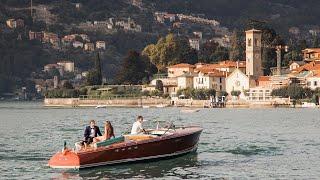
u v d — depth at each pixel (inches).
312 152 3248.0
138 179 2434.8
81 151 2598.4
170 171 2596.0
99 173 2554.1
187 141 2945.4
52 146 3700.8
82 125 6092.5
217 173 2546.8
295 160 2918.3
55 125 6151.6
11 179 2450.8
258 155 3115.2
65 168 2598.4
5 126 6058.1
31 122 6939.0
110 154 2650.1
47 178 2465.6
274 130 4931.1
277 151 3294.8
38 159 3024.1
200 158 2977.4
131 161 2728.8
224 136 4284.0
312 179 2397.9
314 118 6978.4
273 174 2513.5
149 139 2760.8
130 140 2753.4
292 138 4121.6
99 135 2760.8
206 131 4827.8
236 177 2453.2
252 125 5669.3
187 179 2420.0
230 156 3068.4
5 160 2989.7
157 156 2810.0
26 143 3919.8
